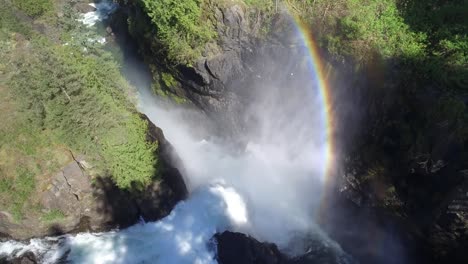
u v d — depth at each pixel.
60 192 23.20
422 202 20.45
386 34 23.47
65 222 23.42
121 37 35.72
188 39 27.42
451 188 18.61
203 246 24.31
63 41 33.78
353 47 23.56
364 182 23.86
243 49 28.00
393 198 22.09
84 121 24.19
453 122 18.92
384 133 22.38
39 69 24.00
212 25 27.05
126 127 25.78
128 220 24.64
